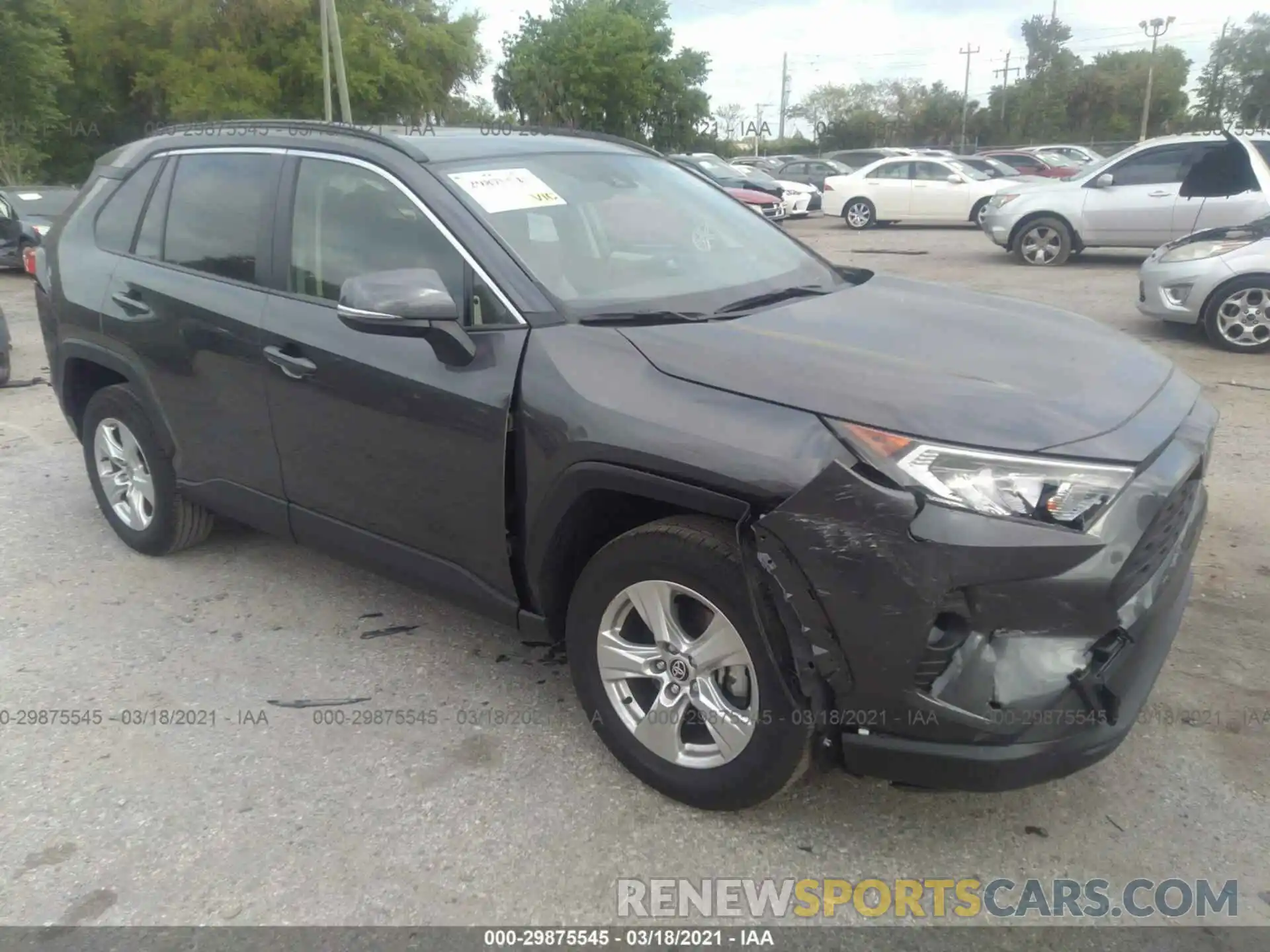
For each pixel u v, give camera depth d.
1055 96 69.88
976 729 2.40
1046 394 2.64
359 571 4.53
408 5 37.38
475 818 2.90
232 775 3.11
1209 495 5.15
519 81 43.94
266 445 3.78
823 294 3.56
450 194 3.30
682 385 2.71
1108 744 2.52
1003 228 14.53
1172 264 8.64
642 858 2.74
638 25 43.28
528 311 3.05
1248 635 3.78
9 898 2.63
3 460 6.20
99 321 4.36
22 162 30.19
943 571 2.32
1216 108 64.12
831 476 2.40
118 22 33.94
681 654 2.79
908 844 2.79
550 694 3.53
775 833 2.82
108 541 4.90
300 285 3.63
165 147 4.39
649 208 3.77
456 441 3.10
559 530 2.94
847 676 2.47
